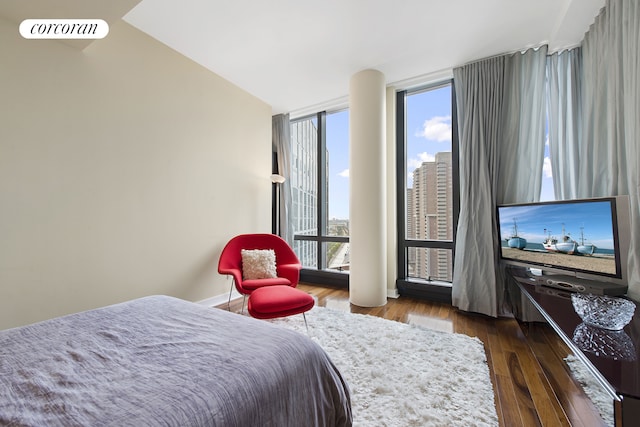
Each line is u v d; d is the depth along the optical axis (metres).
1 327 1.68
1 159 1.69
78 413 0.64
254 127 3.73
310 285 4.03
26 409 0.66
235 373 0.80
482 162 2.70
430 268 3.34
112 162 2.23
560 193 2.39
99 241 2.14
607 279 1.75
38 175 1.84
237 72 3.15
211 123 3.10
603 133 1.99
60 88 1.94
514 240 2.46
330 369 1.06
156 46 2.56
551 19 2.24
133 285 2.35
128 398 0.69
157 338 1.04
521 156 2.59
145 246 2.45
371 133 3.08
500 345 2.07
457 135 3.14
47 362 0.88
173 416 0.63
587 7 1.99
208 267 3.03
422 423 1.24
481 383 1.55
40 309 1.84
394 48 2.69
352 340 2.09
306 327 2.29
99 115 2.15
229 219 3.31
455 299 2.84
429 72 3.12
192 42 2.61
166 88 2.64
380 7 2.16
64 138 1.96
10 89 1.73
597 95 2.02
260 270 2.82
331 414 1.00
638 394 0.79
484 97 2.78
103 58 2.18
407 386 1.52
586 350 1.08
